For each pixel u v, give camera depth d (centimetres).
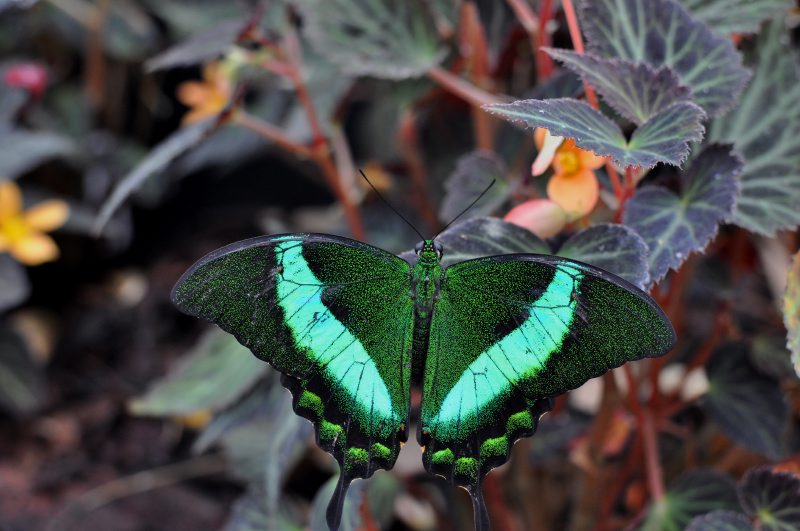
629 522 55
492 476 55
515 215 49
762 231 50
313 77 60
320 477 63
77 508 62
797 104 51
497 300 49
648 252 48
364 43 55
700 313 61
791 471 51
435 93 57
